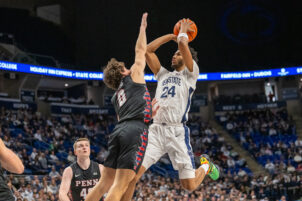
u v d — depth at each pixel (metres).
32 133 21.95
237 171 23.56
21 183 14.93
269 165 23.39
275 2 32.00
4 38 26.48
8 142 18.95
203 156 5.27
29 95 26.80
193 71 4.71
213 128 29.58
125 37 31.25
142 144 3.74
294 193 19.30
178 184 18.58
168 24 31.17
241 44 31.92
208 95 32.06
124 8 31.42
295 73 28.70
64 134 23.80
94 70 29.81
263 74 29.36
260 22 32.03
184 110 4.64
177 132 4.58
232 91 33.16
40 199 13.27
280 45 31.80
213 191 17.25
